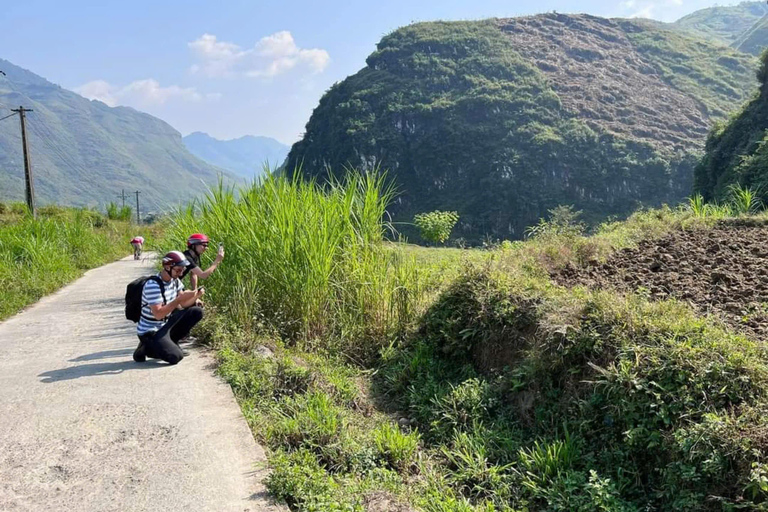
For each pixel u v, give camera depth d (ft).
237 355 21.25
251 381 19.02
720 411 12.73
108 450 14.29
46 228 66.85
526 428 16.88
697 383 13.38
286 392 18.95
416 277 26.32
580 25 619.67
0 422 16.08
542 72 491.72
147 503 11.93
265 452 14.35
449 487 14.43
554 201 343.05
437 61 494.59
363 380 22.29
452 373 21.02
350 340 24.89
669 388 13.67
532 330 18.92
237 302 25.82
